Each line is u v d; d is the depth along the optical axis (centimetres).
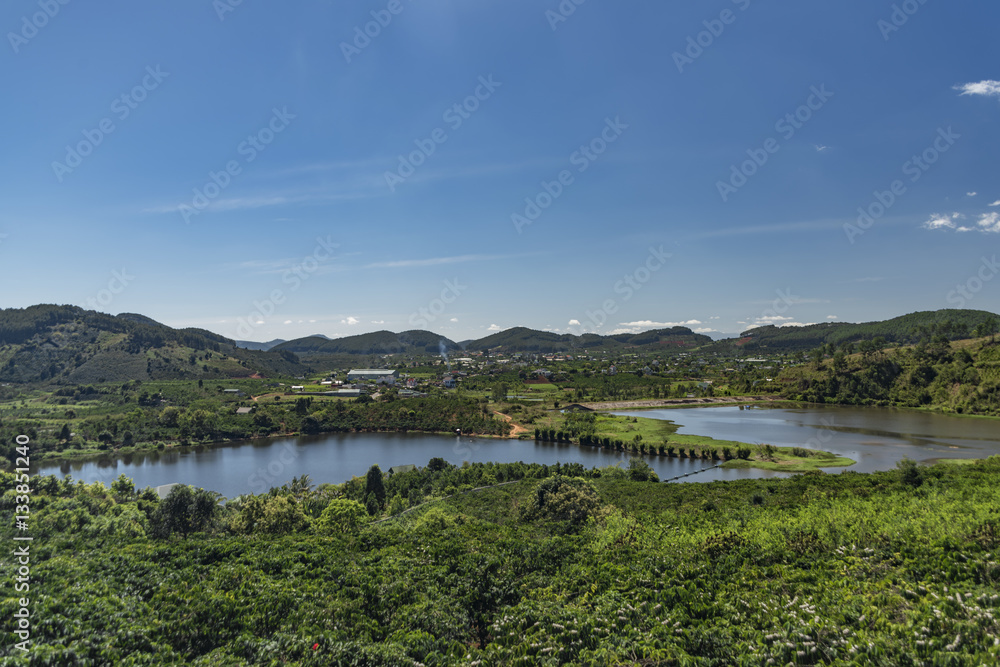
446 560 3027
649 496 5594
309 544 3403
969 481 4353
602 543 3250
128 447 11394
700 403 17512
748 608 2019
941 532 2539
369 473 6725
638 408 16638
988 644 1459
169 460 10650
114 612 2119
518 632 2123
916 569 2133
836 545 2661
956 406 14125
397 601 2495
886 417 13738
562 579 2688
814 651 1580
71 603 2158
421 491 6775
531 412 15350
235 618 2181
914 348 18325
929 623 1612
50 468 9825
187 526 4234
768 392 19325
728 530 3108
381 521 5288
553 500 4512
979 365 14762
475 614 2469
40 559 3078
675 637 1830
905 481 4806
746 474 8225
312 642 1942
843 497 4466
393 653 1892
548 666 1820
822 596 2041
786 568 2425
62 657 1666
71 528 4088
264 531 4231
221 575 2684
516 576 2856
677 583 2414
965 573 2028
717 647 1734
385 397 16962
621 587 2436
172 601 2327
